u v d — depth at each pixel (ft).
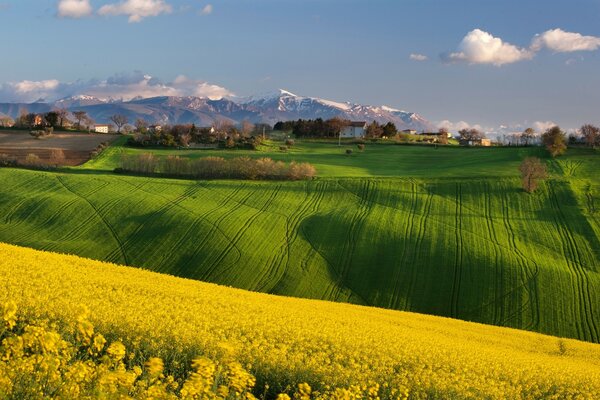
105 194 286.66
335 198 295.48
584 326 200.44
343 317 104.47
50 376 29.22
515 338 130.00
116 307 66.74
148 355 52.54
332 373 57.26
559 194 303.27
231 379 36.22
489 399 62.13
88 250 231.71
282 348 61.77
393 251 240.12
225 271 219.61
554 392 71.72
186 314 72.13
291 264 227.40
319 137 587.27
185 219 254.68
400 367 68.54
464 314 207.51
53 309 58.08
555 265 233.96
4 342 29.43
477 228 264.52
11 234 245.24
